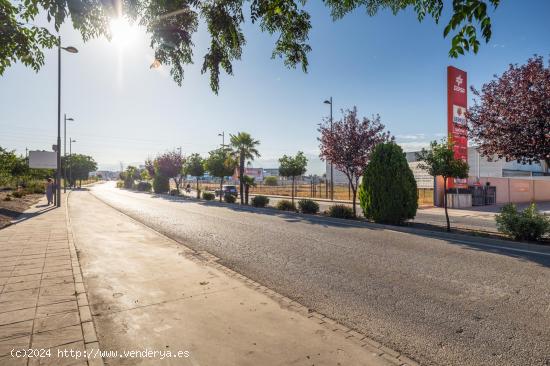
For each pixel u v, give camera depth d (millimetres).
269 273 6082
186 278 5500
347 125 15000
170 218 14469
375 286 5352
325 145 15602
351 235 10141
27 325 3541
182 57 3176
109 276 5562
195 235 10148
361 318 4117
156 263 6484
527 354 3277
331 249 8141
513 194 25578
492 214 17031
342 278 5785
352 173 15195
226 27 3008
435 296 4906
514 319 4098
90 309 4121
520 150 9156
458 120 20594
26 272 5566
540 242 8469
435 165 10867
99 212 16469
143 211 17453
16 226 11086
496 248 8266
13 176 31344
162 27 2914
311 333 3592
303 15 3117
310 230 11141
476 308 4445
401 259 7137
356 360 3072
